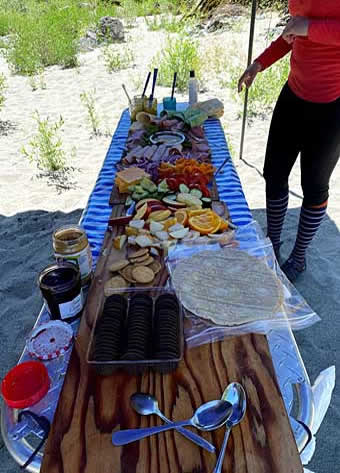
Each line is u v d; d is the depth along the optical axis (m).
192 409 0.92
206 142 2.44
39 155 4.52
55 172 4.21
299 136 2.13
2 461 1.76
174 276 1.24
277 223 2.46
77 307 1.19
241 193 1.92
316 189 2.16
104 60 8.10
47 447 0.85
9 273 2.84
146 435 0.86
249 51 3.69
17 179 4.11
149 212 1.65
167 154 2.22
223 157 2.31
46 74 7.53
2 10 12.63
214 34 8.78
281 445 0.84
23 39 8.27
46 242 3.14
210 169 2.00
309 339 2.22
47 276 1.18
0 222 3.45
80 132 5.12
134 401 0.92
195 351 1.05
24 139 5.00
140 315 1.05
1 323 2.43
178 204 1.69
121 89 6.51
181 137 2.47
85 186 3.94
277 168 2.27
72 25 9.78
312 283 2.58
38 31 8.53
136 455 0.83
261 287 1.21
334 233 3.07
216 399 0.93
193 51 6.70
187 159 2.09
